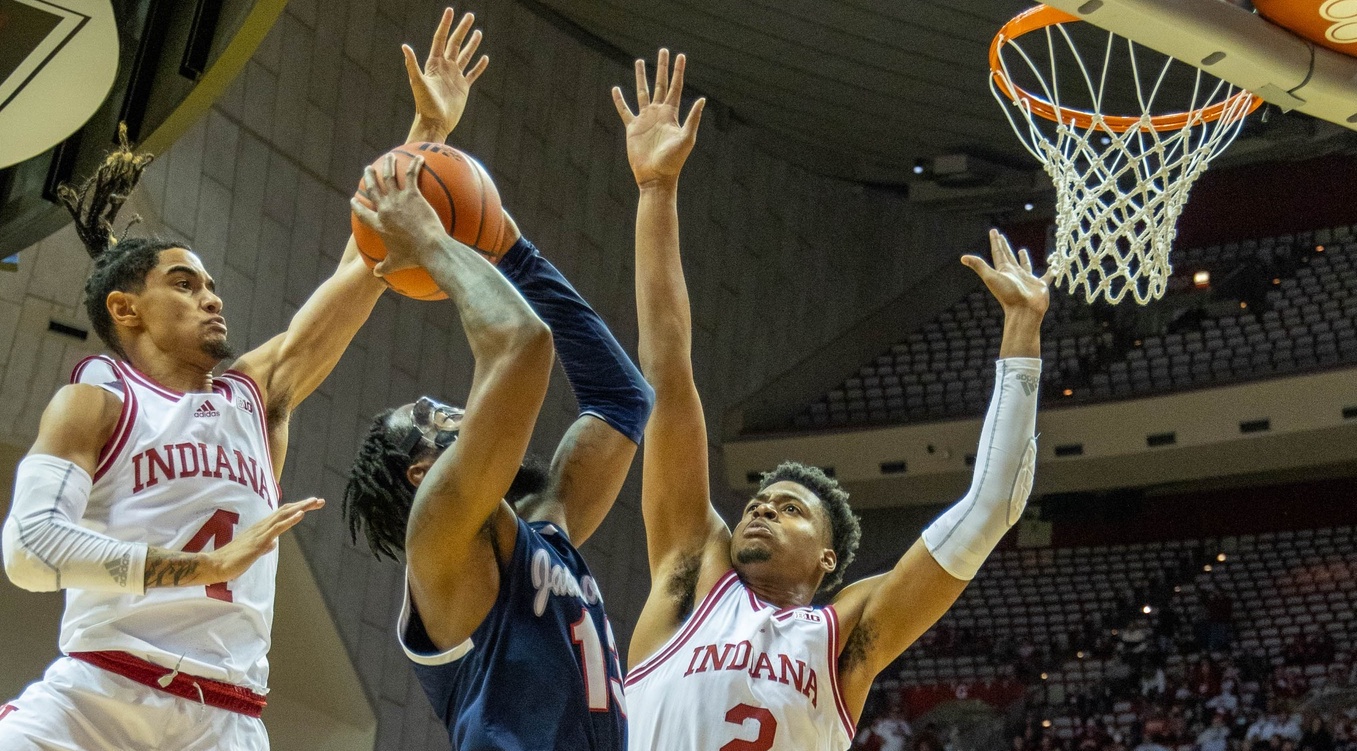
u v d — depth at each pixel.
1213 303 19.19
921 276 20.59
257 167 12.20
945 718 17.66
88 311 2.83
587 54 16.72
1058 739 16.92
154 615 2.52
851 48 16.67
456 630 2.23
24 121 6.46
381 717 12.44
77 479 2.47
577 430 2.75
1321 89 4.75
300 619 12.12
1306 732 15.81
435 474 2.19
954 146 19.08
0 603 10.49
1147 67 16.05
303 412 12.15
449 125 3.43
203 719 2.51
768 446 18.48
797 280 19.31
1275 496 18.88
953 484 18.33
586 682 2.26
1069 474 18.31
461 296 2.25
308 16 12.88
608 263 16.72
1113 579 18.81
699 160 18.16
